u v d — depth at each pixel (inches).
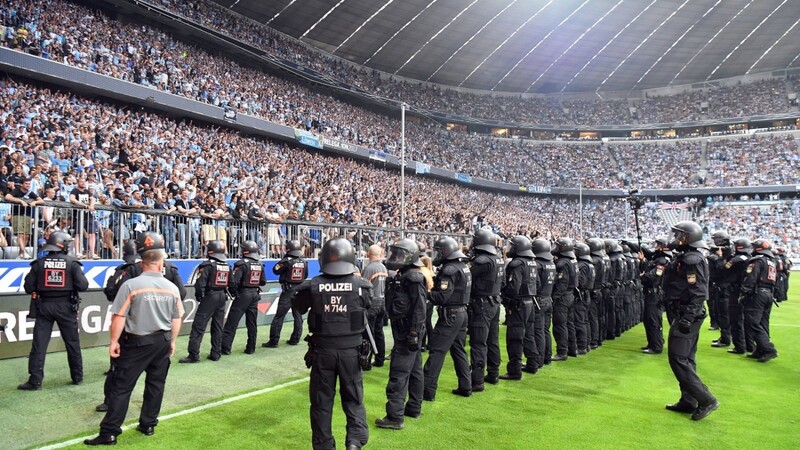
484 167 1977.1
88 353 375.6
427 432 233.0
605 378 337.4
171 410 259.1
